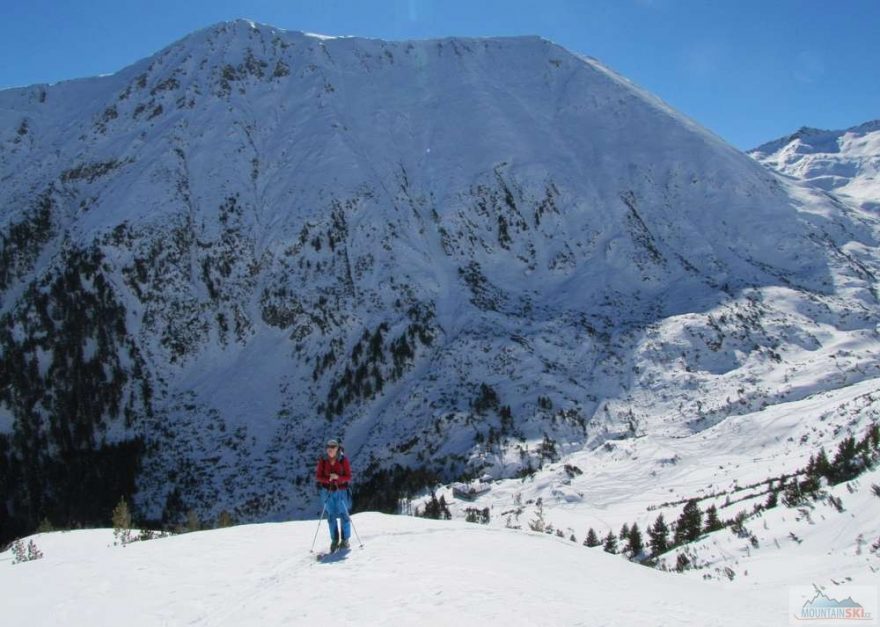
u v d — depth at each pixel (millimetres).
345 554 14266
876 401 44906
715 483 43875
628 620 10055
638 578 15352
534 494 48000
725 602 13727
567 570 14484
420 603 10336
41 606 11867
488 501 48531
